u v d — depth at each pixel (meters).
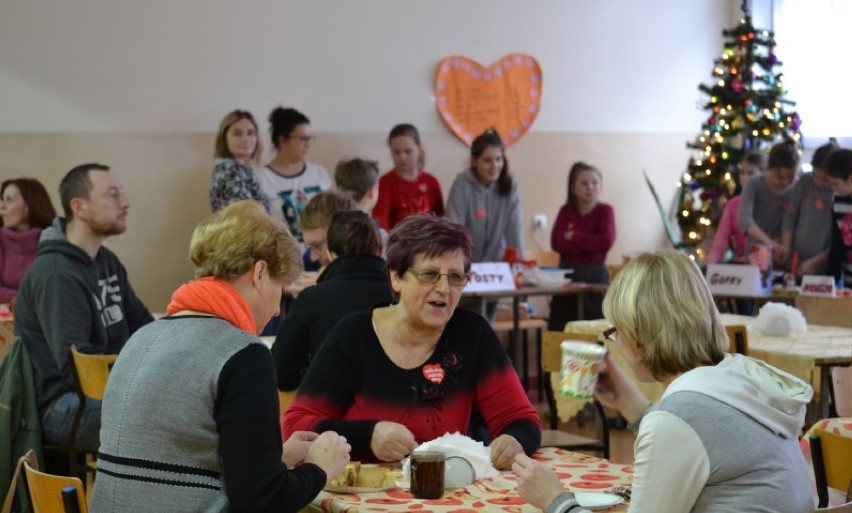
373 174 5.10
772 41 7.39
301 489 1.95
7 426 3.58
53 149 6.20
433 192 6.64
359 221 3.19
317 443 2.13
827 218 5.93
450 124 7.29
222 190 5.93
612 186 7.97
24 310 3.72
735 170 7.27
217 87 6.56
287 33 6.74
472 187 6.55
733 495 1.73
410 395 2.52
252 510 1.87
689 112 8.23
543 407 6.80
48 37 6.16
